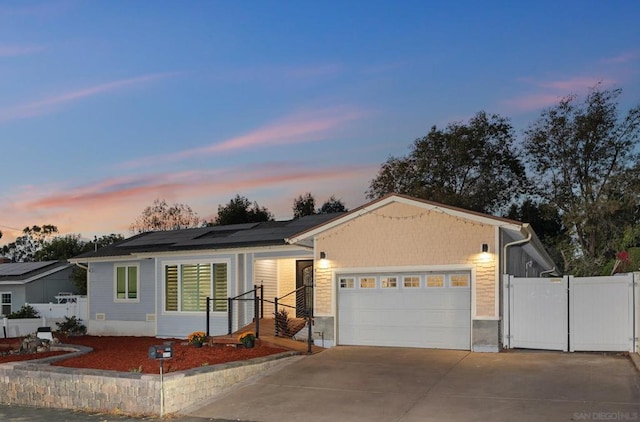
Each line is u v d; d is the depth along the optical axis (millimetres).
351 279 16609
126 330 23266
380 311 16188
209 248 20766
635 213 35344
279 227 22859
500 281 14812
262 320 19875
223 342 16156
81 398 12031
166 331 21594
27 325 24188
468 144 40156
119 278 23781
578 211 35844
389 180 40906
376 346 16078
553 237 40125
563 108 38250
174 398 11227
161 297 21828
